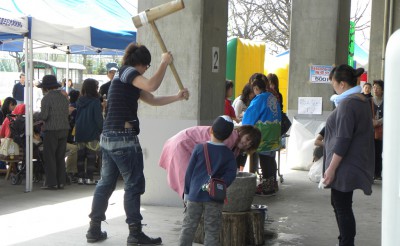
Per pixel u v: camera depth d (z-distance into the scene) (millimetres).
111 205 7254
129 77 4961
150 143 7246
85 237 5590
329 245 5543
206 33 7203
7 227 5992
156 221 6359
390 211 1485
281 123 8453
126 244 5332
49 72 20812
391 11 15586
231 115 8898
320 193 8500
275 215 6910
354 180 4414
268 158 8125
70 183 9039
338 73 4656
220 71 7660
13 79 22234
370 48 16547
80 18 9344
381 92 9672
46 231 5828
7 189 8430
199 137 5051
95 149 8938
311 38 11398
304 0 11391
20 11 8359
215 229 4320
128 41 9492
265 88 7973
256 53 15773
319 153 8742
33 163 9125
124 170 5148
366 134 4473
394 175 1473
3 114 10453
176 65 7145
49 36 8148
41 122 9008
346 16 11875
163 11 4770
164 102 5191
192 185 4324
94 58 34281
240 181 5227
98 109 8891
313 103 11398
